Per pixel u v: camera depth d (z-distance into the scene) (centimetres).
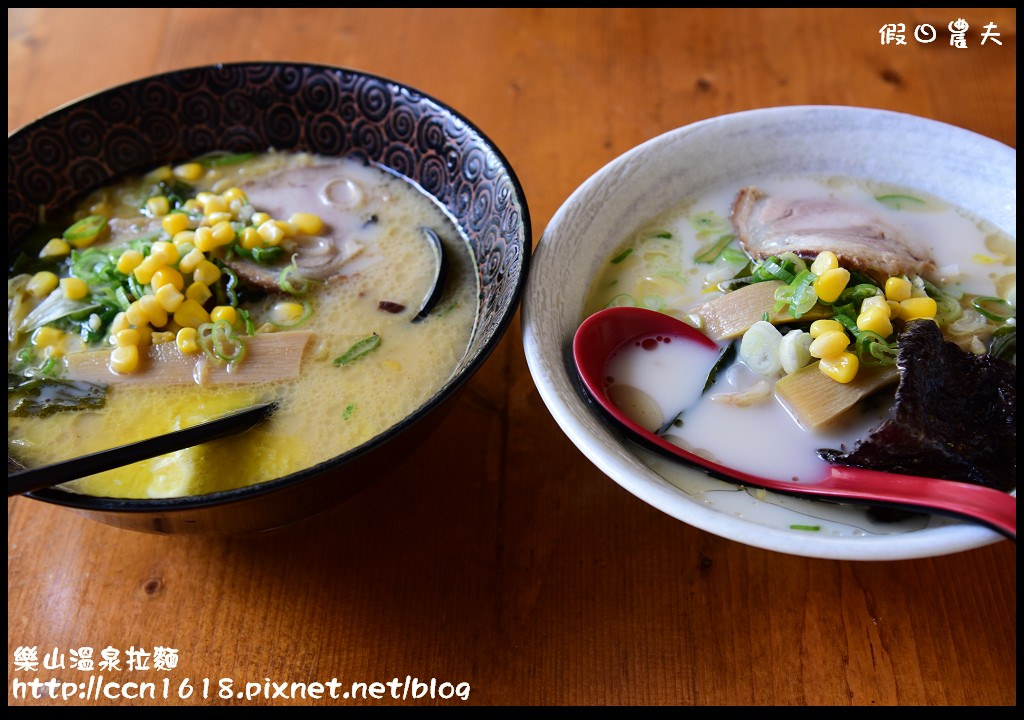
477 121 49
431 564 33
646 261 39
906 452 30
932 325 32
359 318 38
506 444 37
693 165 40
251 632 32
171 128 44
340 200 42
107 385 35
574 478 35
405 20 56
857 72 51
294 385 35
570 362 35
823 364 33
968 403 31
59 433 34
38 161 41
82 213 42
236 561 34
